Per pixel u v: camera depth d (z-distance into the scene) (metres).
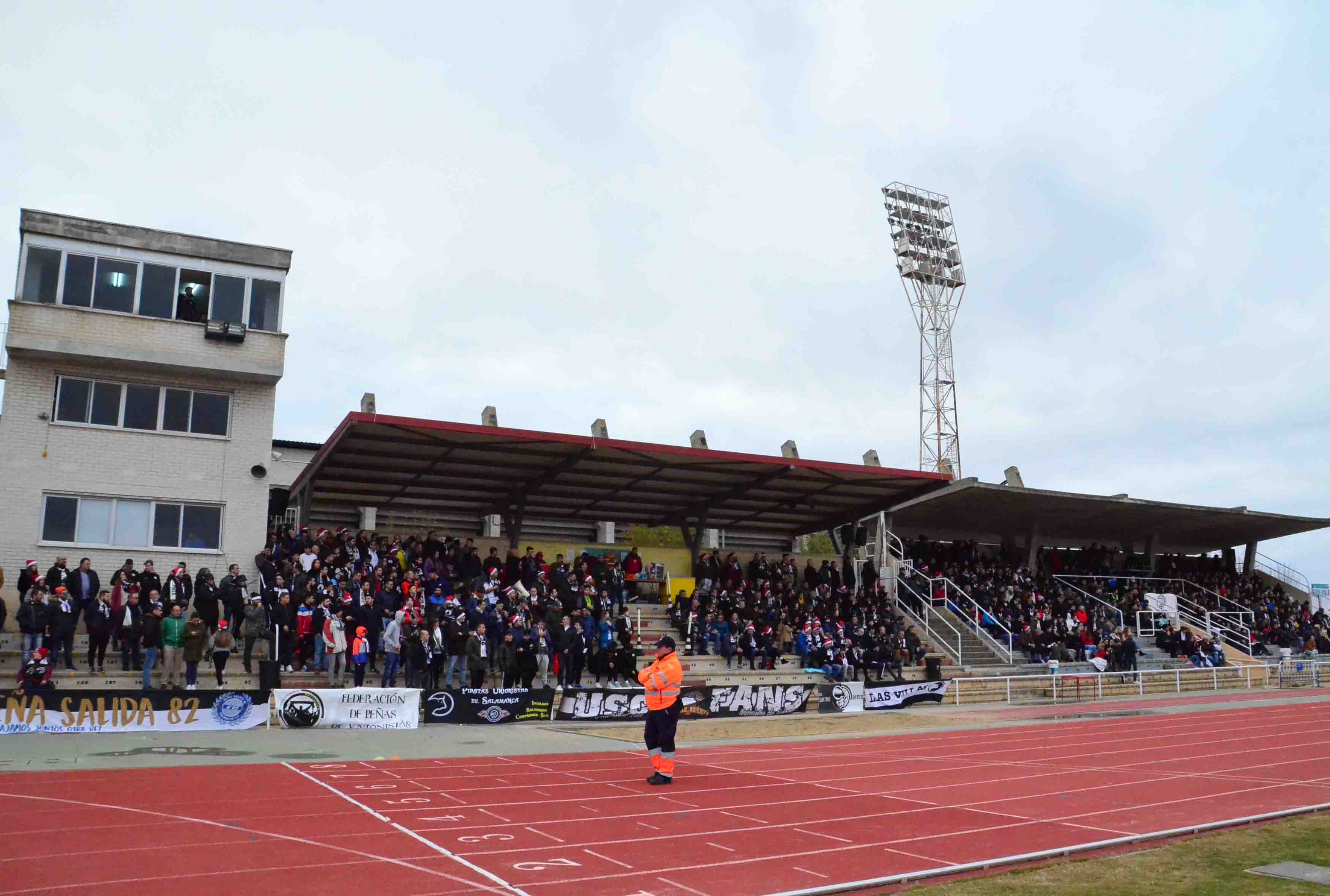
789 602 34.44
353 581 24.72
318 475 30.41
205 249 27.17
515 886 7.92
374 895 7.58
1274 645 46.84
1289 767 16.22
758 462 31.75
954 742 20.23
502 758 16.22
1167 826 10.91
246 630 22.80
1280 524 49.53
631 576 33.75
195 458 26.58
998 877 8.57
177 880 7.92
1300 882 8.33
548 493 34.41
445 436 27.30
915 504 40.66
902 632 34.44
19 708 18.09
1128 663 37.25
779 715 26.52
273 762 15.07
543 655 25.31
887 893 7.99
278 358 27.41
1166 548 54.97
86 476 25.33
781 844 9.73
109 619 21.55
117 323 25.73
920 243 64.38
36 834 9.58
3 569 23.88
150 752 15.90
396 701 21.36
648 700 13.65
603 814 11.17
